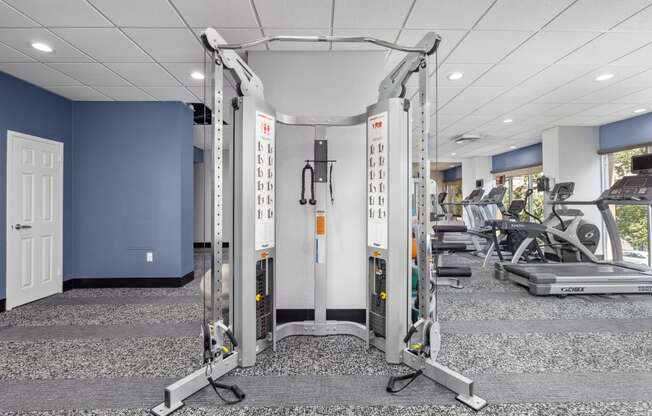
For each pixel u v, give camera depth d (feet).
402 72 7.41
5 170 11.50
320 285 8.93
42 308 11.53
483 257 21.45
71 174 14.39
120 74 11.78
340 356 7.72
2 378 6.79
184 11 8.13
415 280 8.79
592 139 20.31
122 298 12.81
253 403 5.88
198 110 16.19
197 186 28.43
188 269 15.72
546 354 7.70
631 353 7.72
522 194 28.73
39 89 12.85
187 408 5.74
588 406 5.76
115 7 7.92
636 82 13.08
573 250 17.44
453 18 8.55
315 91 10.11
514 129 21.20
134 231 14.70
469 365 7.21
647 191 11.71
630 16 8.49
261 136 7.53
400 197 7.30
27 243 12.25
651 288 11.75
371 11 8.21
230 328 6.81
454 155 31.99
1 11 7.98
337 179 9.96
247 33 9.20
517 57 10.82
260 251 7.51
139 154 14.71
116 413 5.69
